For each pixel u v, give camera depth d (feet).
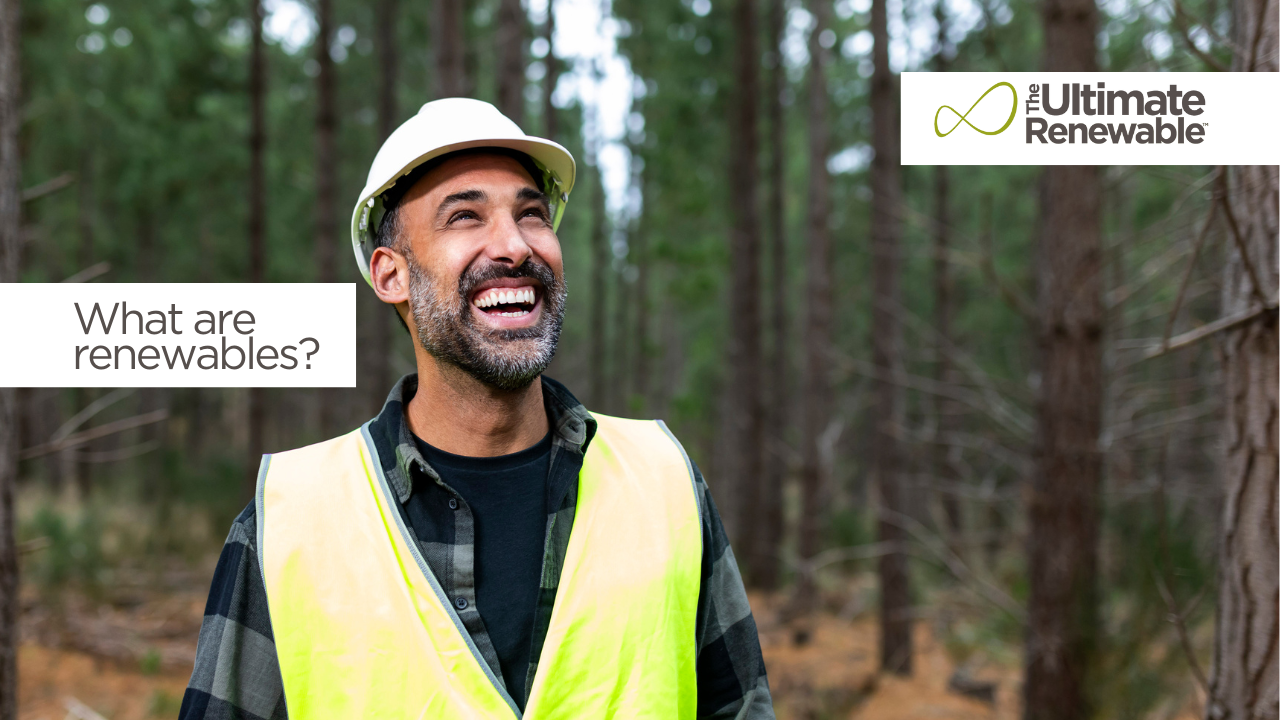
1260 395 6.43
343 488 4.16
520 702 3.91
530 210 4.38
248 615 3.99
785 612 30.73
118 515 35.17
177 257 58.18
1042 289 15.24
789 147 58.23
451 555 4.03
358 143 54.08
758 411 36.04
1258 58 6.44
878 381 25.30
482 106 4.43
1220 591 6.78
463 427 4.26
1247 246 6.53
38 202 41.11
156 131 42.34
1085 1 13.84
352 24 51.06
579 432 4.37
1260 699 6.38
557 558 4.15
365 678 3.75
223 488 37.58
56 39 36.11
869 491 50.72
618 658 3.96
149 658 20.06
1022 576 24.88
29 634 21.56
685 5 38.34
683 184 37.70
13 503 8.86
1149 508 13.10
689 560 4.34
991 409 18.06
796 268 64.80
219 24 39.81
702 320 54.85
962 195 49.67
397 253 4.41
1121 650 12.96
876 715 21.48
